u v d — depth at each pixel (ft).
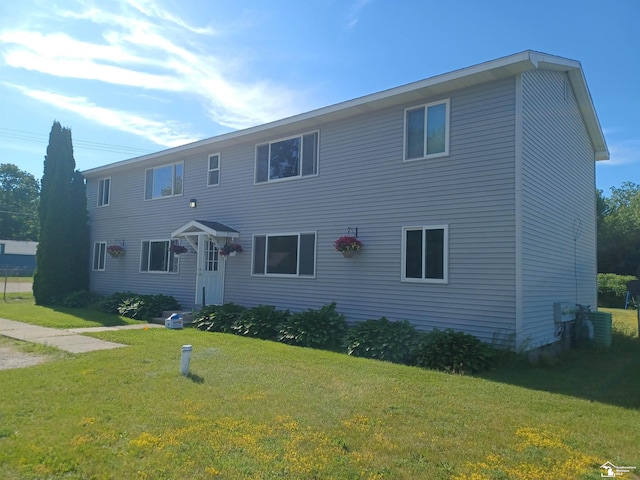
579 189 41.88
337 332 32.99
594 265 46.93
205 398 17.88
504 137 29.35
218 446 13.33
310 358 26.78
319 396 18.62
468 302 29.99
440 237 31.71
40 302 59.52
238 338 34.30
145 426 14.80
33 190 221.66
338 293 37.19
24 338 32.09
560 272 35.70
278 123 41.34
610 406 18.89
